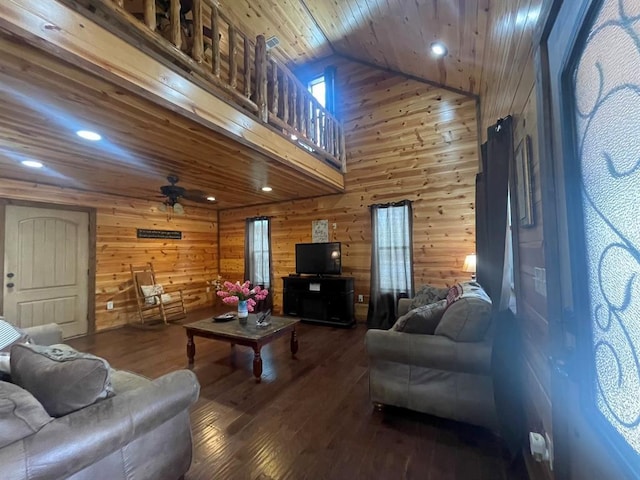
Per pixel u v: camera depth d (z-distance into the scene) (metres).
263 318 3.57
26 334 2.29
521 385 1.90
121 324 5.12
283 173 3.99
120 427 1.29
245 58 3.03
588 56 0.73
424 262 4.70
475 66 3.28
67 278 4.52
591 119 0.73
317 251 5.32
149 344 4.11
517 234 1.96
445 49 3.41
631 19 0.55
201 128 2.54
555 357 0.97
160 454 1.50
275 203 6.17
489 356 1.98
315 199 5.70
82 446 1.17
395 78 5.01
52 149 2.96
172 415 1.53
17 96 1.98
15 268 4.04
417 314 2.27
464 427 2.13
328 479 1.67
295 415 2.30
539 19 1.00
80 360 1.36
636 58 0.54
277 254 6.12
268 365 3.30
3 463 1.00
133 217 5.40
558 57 0.88
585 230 0.79
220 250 7.04
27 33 1.45
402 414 2.30
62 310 4.45
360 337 4.32
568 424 0.96
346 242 5.38
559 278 0.97
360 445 1.95
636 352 0.57
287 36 5.03
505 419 1.88
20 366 1.44
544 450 1.34
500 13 2.01
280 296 6.07
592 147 0.73
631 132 0.57
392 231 4.89
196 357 3.59
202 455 1.86
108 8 1.85
